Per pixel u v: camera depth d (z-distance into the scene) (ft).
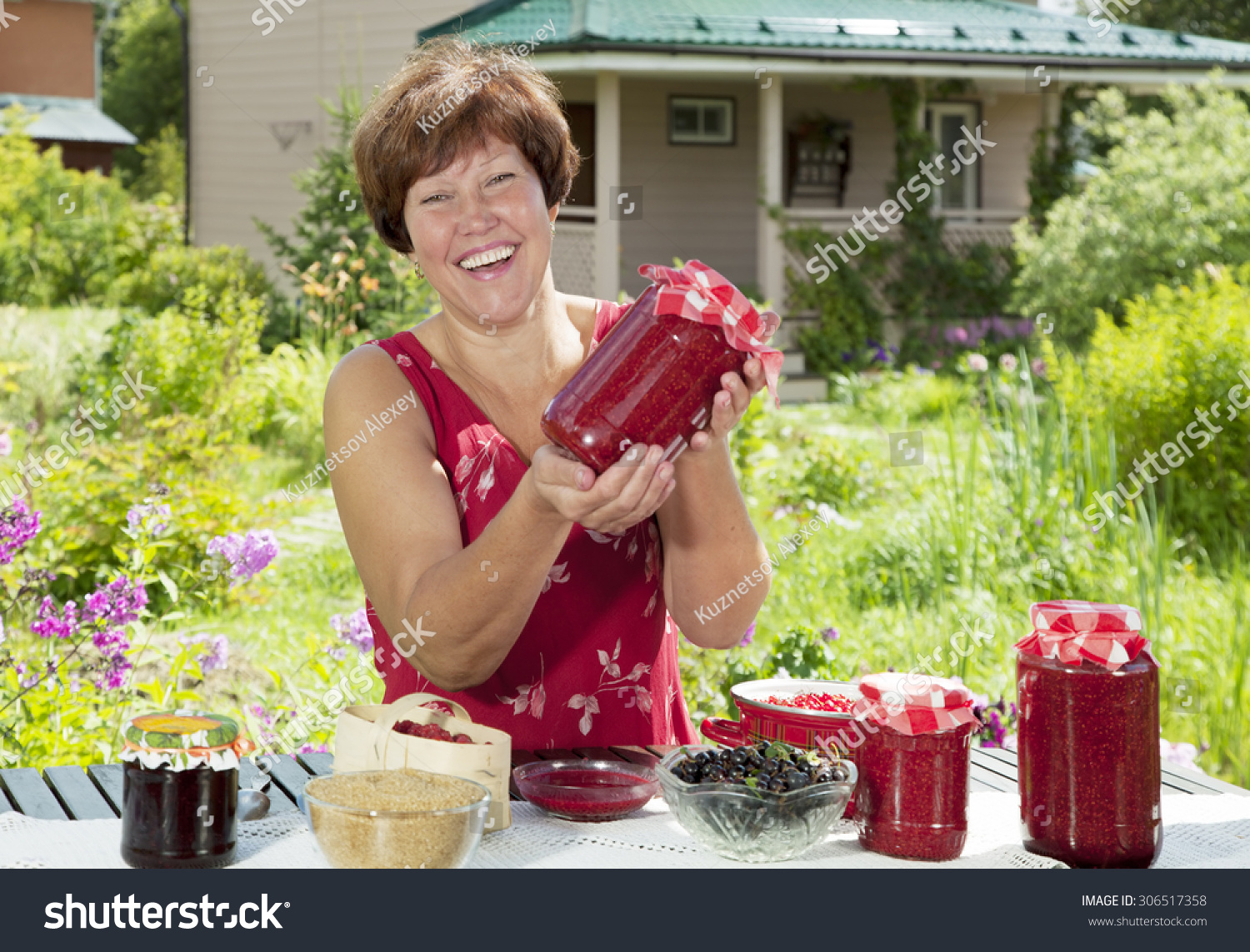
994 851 5.03
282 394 27.84
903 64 40.68
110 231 44.04
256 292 39.27
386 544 5.88
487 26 40.40
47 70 71.87
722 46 38.73
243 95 49.67
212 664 11.51
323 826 4.61
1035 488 18.83
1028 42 43.09
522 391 6.54
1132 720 4.82
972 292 44.27
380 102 6.11
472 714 6.56
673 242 46.98
